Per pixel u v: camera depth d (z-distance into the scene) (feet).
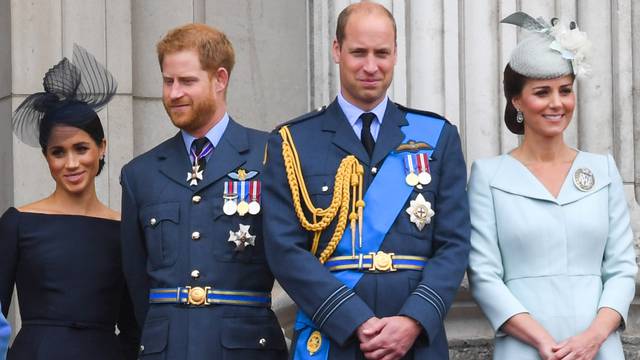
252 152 57.98
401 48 66.64
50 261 58.65
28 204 65.62
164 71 57.77
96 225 59.88
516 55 57.41
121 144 73.05
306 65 76.74
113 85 62.85
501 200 56.65
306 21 75.36
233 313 55.57
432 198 54.34
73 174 59.67
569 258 55.72
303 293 52.70
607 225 56.39
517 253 56.08
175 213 56.70
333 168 54.29
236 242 55.98
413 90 66.59
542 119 56.85
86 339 58.59
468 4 67.05
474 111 66.80
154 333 55.62
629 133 69.00
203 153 57.82
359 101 55.06
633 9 69.72
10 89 72.28
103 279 59.26
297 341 53.78
